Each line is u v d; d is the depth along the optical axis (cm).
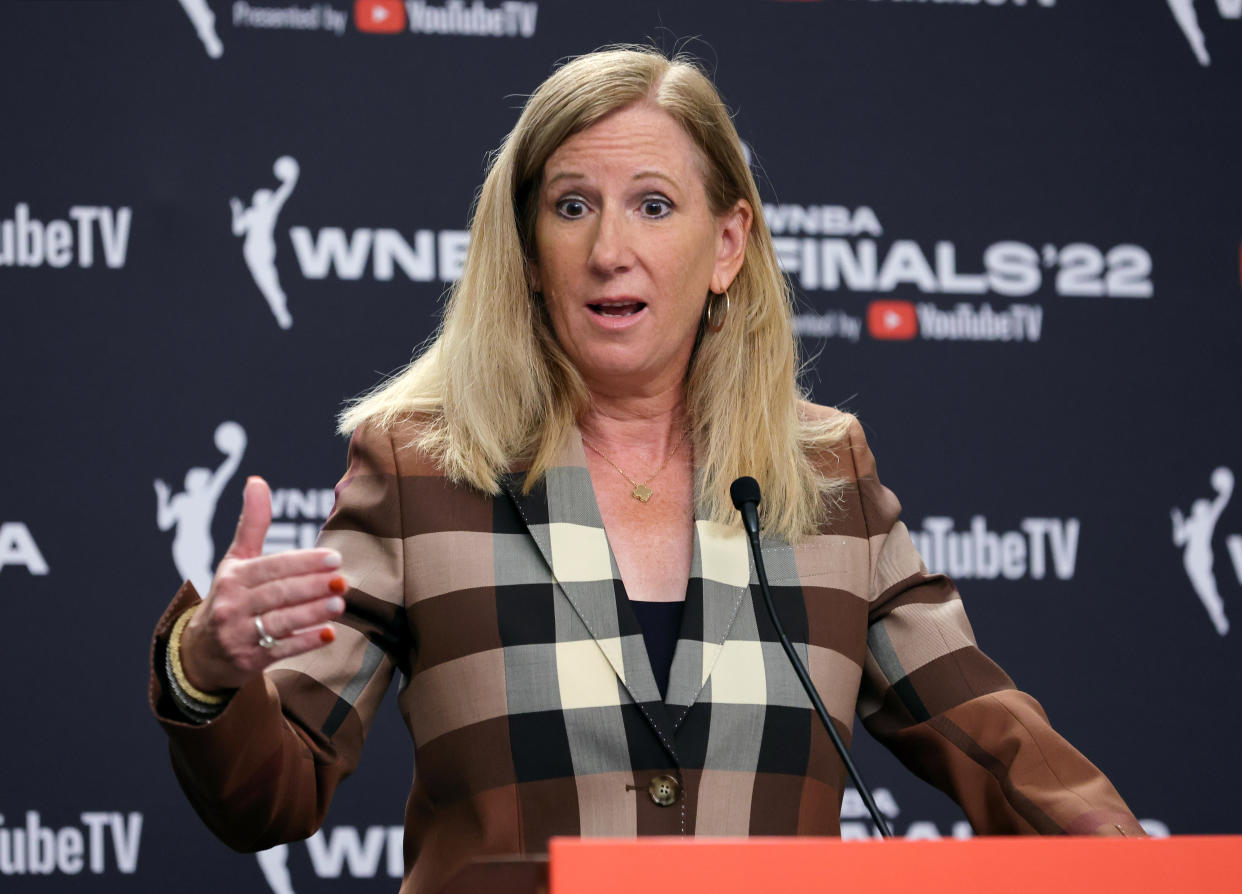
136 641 1215
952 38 1382
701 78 755
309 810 622
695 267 730
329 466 1259
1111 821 636
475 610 673
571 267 720
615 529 723
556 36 1341
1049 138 1370
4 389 1226
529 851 639
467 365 734
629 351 722
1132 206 1368
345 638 673
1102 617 1307
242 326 1264
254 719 570
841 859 422
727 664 681
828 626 709
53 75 1268
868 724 750
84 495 1224
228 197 1277
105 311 1248
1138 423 1337
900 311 1335
